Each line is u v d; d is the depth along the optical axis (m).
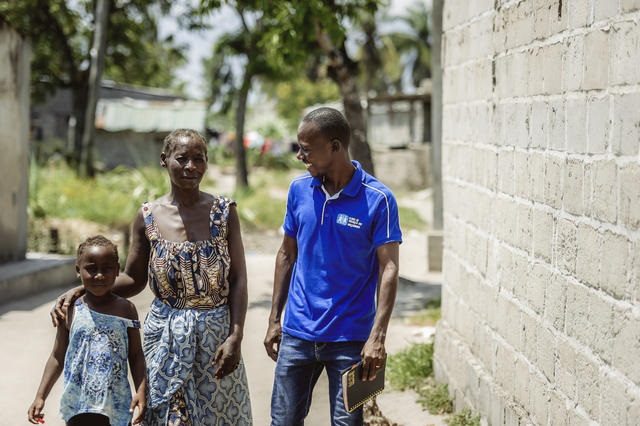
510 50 4.78
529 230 4.45
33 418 3.74
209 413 3.81
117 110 33.28
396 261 3.82
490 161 5.19
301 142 3.86
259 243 16.69
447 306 6.36
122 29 26.73
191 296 3.78
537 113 4.32
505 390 4.84
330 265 3.89
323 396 6.10
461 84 5.92
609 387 3.40
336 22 9.70
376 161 33.00
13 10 24.33
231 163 40.41
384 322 3.75
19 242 11.11
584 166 3.68
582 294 3.70
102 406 3.67
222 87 28.33
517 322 4.64
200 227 3.82
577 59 3.76
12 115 10.84
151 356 3.79
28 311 8.93
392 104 34.81
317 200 3.93
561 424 3.95
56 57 26.92
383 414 5.77
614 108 3.35
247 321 8.65
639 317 3.12
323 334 3.87
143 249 3.90
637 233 3.14
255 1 10.23
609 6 3.40
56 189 19.17
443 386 6.07
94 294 3.73
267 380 6.44
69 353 3.75
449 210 6.30
